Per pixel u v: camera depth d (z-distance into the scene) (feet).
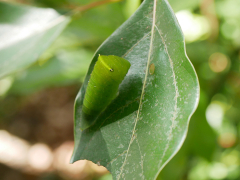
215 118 1.61
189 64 0.66
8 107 4.00
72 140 3.75
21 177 3.12
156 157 0.64
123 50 0.73
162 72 0.69
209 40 1.45
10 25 0.88
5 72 0.82
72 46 1.25
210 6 1.45
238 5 1.59
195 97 0.64
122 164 0.68
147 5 0.73
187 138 1.14
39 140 3.78
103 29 1.23
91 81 0.72
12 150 3.57
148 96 0.70
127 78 0.73
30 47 0.85
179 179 1.13
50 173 3.16
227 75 1.41
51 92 4.31
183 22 1.53
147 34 0.72
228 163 1.50
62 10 0.89
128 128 0.70
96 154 0.70
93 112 0.72
